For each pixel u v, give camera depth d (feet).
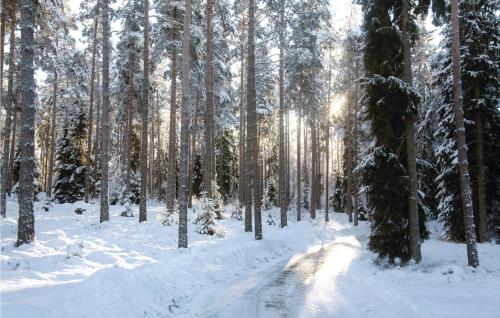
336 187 182.50
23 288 27.43
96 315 24.13
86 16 89.10
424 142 97.66
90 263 39.24
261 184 180.75
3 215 66.95
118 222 67.92
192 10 83.97
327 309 31.68
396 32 50.98
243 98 128.77
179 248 50.47
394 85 49.29
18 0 72.02
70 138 124.47
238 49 114.01
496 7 72.90
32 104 43.34
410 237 50.21
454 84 48.55
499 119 74.95
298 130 123.75
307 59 110.52
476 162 74.69
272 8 88.94
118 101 111.24
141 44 93.15
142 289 30.91
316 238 91.20
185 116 51.60
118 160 134.31
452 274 41.16
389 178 50.44
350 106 130.82
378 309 31.12
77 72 99.66
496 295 32.37
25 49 43.27
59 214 75.46
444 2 52.75
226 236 68.03
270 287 39.63
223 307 31.86
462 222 75.72
